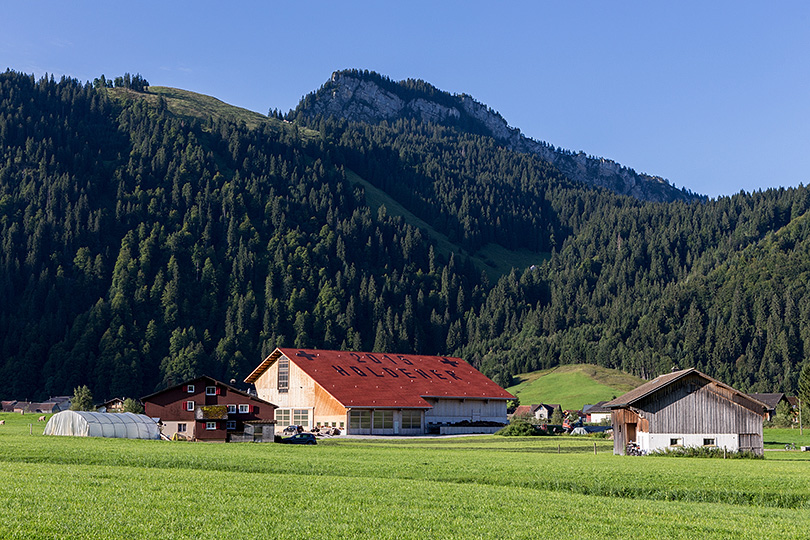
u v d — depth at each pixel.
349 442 83.50
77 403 151.50
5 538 26.33
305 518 31.23
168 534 27.72
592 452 71.44
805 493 41.34
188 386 88.44
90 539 26.70
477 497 37.72
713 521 33.12
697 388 70.00
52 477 39.91
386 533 29.12
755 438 69.94
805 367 158.25
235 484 39.34
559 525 31.52
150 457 52.91
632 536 29.80
